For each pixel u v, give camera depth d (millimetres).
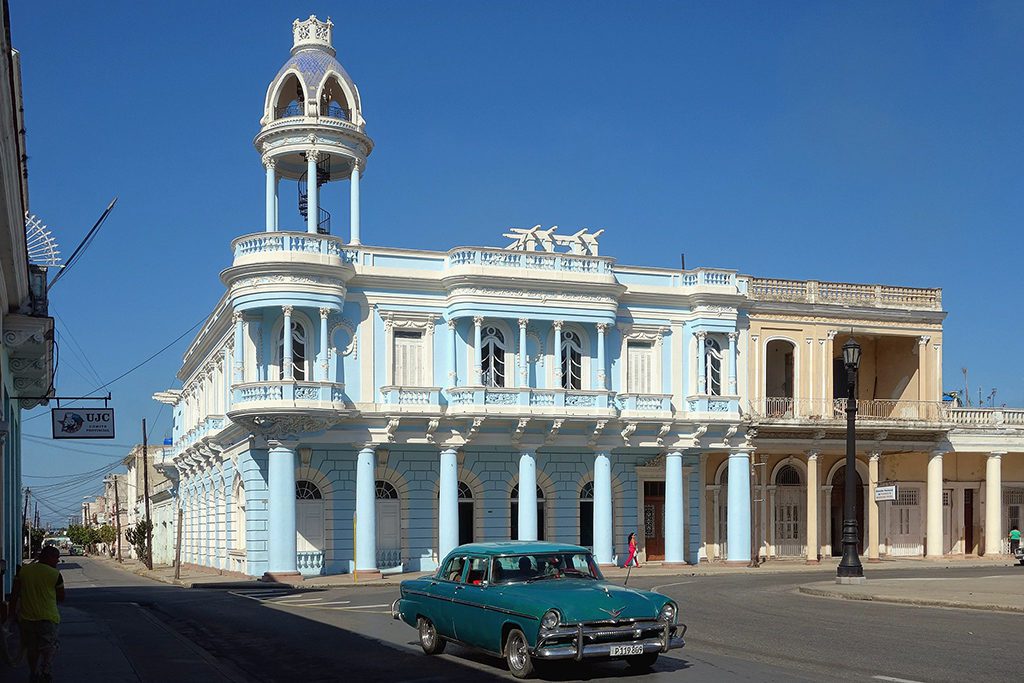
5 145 12234
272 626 20516
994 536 45938
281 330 37906
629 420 40719
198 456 49062
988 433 46125
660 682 12836
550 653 12719
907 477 47062
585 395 40000
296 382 36062
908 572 35812
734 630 18078
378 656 15742
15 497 26734
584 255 40375
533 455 39531
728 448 42344
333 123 38719
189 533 55844
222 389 44844
